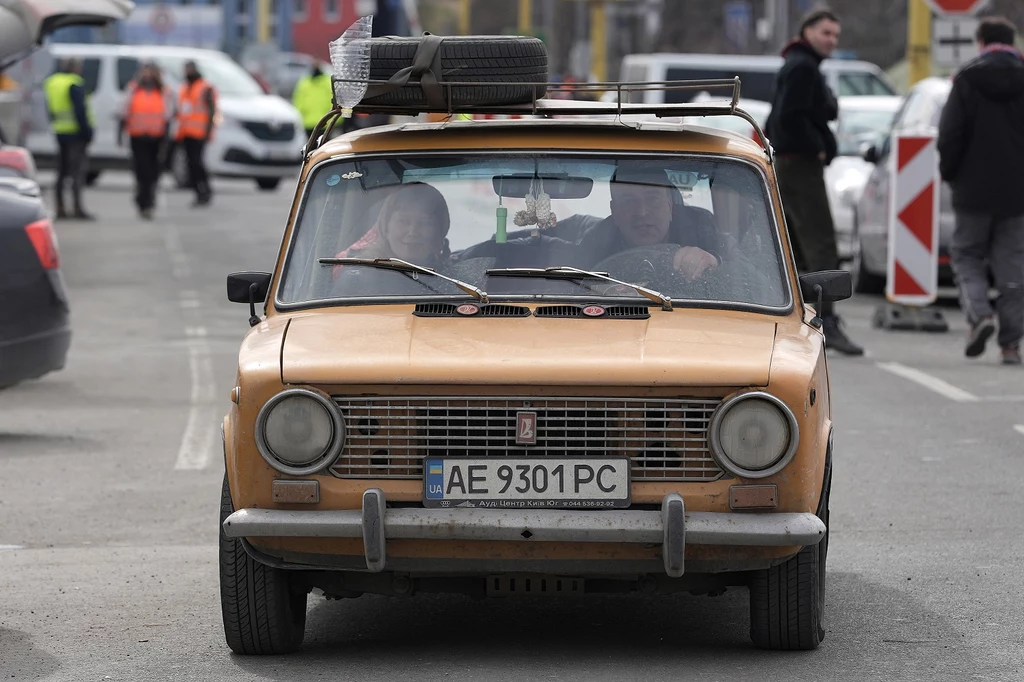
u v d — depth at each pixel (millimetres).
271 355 16516
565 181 18562
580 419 16109
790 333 17391
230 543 17062
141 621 19125
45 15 42219
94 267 61781
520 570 16031
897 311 46594
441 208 18516
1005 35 39469
